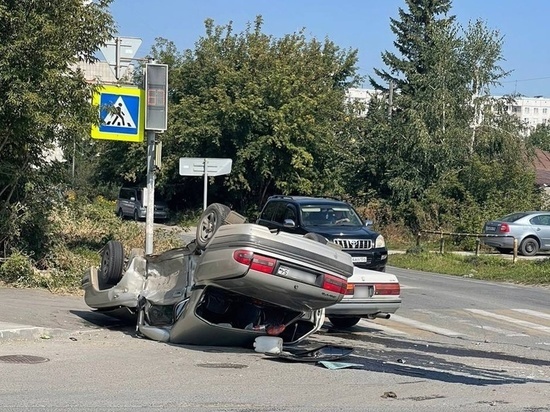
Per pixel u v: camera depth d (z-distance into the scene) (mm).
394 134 39469
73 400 6852
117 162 47281
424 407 6965
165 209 45594
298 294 9016
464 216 34250
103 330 11102
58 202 16500
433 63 41312
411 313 15039
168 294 10445
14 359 8656
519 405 7191
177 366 8578
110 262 11703
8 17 13516
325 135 43125
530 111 161625
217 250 8945
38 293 14289
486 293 18734
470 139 39312
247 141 41969
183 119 43281
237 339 9758
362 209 38312
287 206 17719
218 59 45625
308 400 7121
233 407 6762
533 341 12148
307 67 46312
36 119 13750
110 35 15273
